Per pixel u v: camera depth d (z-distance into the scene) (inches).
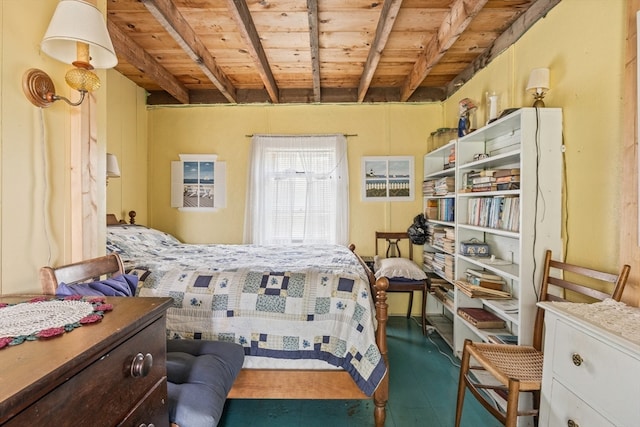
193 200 145.3
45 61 47.8
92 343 25.3
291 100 143.3
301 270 76.2
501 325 89.7
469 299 103.6
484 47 106.0
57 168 50.1
